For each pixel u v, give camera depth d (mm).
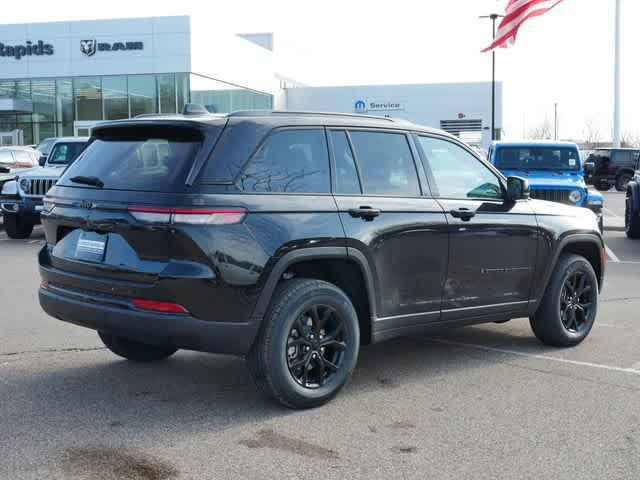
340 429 4367
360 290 5035
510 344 6598
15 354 5984
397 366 5809
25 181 14320
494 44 21266
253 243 4359
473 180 5789
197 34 37344
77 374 5445
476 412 4703
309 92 52000
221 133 4457
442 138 5684
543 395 5078
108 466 3793
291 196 4613
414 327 5320
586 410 4766
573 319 6520
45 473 3697
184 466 3807
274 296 4551
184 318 4254
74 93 37656
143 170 4535
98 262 4551
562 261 6406
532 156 14148
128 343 5645
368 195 5016
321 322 4715
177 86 36812
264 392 4602
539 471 3803
